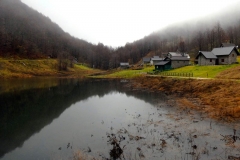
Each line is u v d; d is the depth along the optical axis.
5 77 87.69
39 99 41.75
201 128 21.31
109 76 99.12
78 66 163.25
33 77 98.56
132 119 26.23
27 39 179.62
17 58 138.62
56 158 16.31
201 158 15.06
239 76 41.12
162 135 19.89
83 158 15.87
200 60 71.25
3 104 36.91
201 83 41.81
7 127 24.30
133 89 54.34
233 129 20.56
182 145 17.39
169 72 69.31
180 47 160.38
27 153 17.44
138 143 18.20
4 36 156.12
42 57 160.00
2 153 17.59
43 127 24.11
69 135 21.22
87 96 45.59
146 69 104.06
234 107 26.25
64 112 31.09
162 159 15.20
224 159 14.80
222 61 65.38
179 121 24.17
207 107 29.22
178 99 36.97
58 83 72.56
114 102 38.25
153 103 35.34
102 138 20.02
